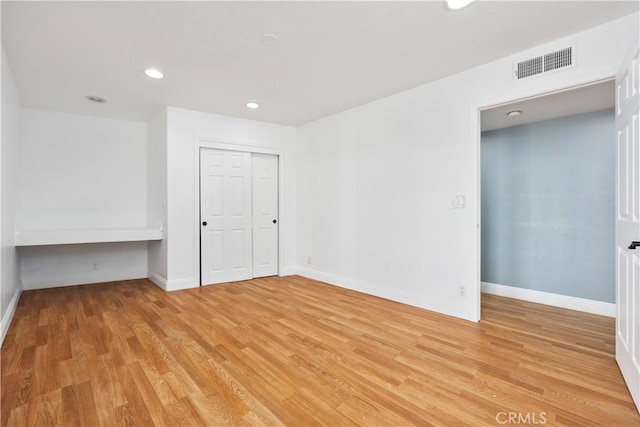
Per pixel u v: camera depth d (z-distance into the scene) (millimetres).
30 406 1650
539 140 3508
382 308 3275
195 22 2139
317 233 4594
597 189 3145
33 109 4023
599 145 3129
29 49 2477
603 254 3107
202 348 2340
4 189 2584
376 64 2779
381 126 3676
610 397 1718
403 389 1814
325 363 2115
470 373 1979
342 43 2422
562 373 1967
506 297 3723
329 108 4027
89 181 4398
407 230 3412
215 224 4363
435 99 3137
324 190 4473
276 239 4945
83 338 2510
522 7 1985
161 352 2271
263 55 2611
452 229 3021
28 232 3514
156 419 1560
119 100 3713
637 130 1654
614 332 2625
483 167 3965
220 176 4398
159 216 4242
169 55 2604
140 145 4762
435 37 2342
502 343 2414
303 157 4848
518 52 2568
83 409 1630
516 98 2592
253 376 1954
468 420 1550
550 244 3434
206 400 1714
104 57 2627
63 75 2980
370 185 3816
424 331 2656
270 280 4594
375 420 1558
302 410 1634
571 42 2312
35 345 2379
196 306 3355
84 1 1902
